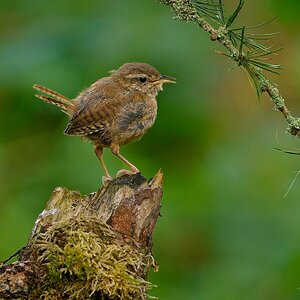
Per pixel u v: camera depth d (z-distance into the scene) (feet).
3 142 46.85
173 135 47.26
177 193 45.27
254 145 47.50
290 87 49.24
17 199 44.93
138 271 25.04
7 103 46.85
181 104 47.14
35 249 24.80
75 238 24.66
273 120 48.24
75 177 44.04
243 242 43.80
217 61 47.70
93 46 46.78
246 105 48.11
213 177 45.98
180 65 46.70
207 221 44.52
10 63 46.47
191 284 43.27
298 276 42.45
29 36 48.01
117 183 26.37
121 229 25.70
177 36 46.78
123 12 48.34
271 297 42.19
